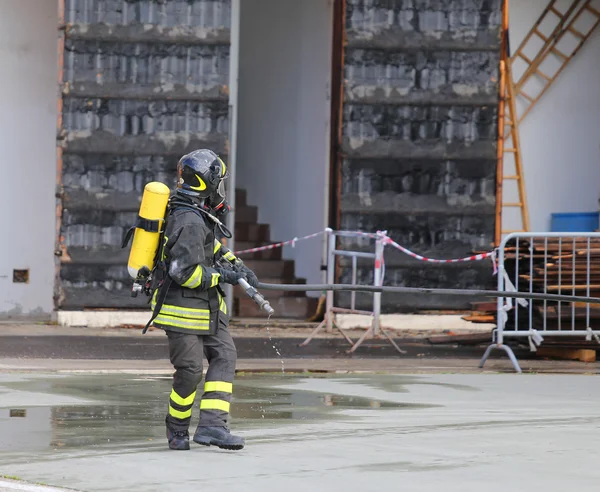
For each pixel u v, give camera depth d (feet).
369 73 114.42
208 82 112.57
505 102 126.41
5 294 124.06
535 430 55.62
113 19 111.55
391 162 114.83
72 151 111.55
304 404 64.08
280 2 132.67
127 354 90.53
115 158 112.27
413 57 114.62
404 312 115.34
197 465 44.78
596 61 131.44
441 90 114.73
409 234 115.24
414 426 56.34
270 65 133.69
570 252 90.79
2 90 123.75
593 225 126.72
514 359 84.33
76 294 112.57
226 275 47.75
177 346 47.62
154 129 112.47
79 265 112.27
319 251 128.57
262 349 97.19
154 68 112.16
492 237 115.44
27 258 124.57
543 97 130.82
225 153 113.19
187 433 48.83
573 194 131.23
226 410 48.65
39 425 54.75
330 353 95.35
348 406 63.52
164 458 46.29
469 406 64.49
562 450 49.70
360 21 114.01
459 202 115.14
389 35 114.21
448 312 115.65
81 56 111.45
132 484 40.86
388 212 114.93
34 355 87.97
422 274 115.34
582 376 81.25
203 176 47.55
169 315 47.42
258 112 134.62
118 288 112.88
